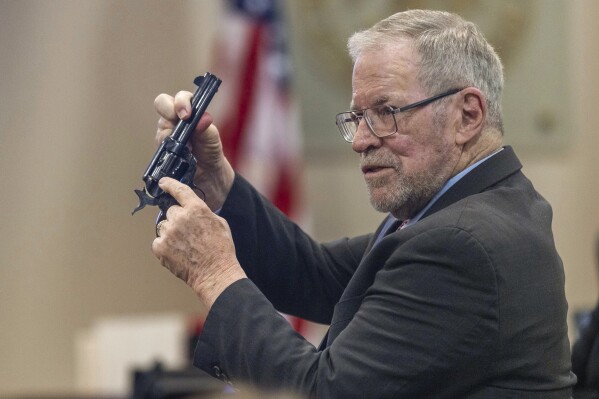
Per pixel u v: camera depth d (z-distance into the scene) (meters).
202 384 7.84
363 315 5.58
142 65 15.66
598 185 17.84
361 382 5.38
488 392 5.51
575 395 7.41
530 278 5.59
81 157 15.43
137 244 15.75
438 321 5.43
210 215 5.93
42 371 15.25
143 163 15.70
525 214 5.90
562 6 17.58
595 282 17.83
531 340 5.55
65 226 15.39
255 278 7.16
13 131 15.12
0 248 15.10
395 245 5.76
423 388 5.43
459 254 5.47
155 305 15.80
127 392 12.54
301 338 5.66
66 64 15.34
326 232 16.36
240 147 14.25
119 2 15.56
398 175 5.97
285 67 14.66
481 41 6.16
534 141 17.48
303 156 16.25
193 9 15.80
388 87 5.92
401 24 6.09
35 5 15.20
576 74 17.69
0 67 15.02
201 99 6.52
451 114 5.96
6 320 15.15
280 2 15.10
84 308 15.46
